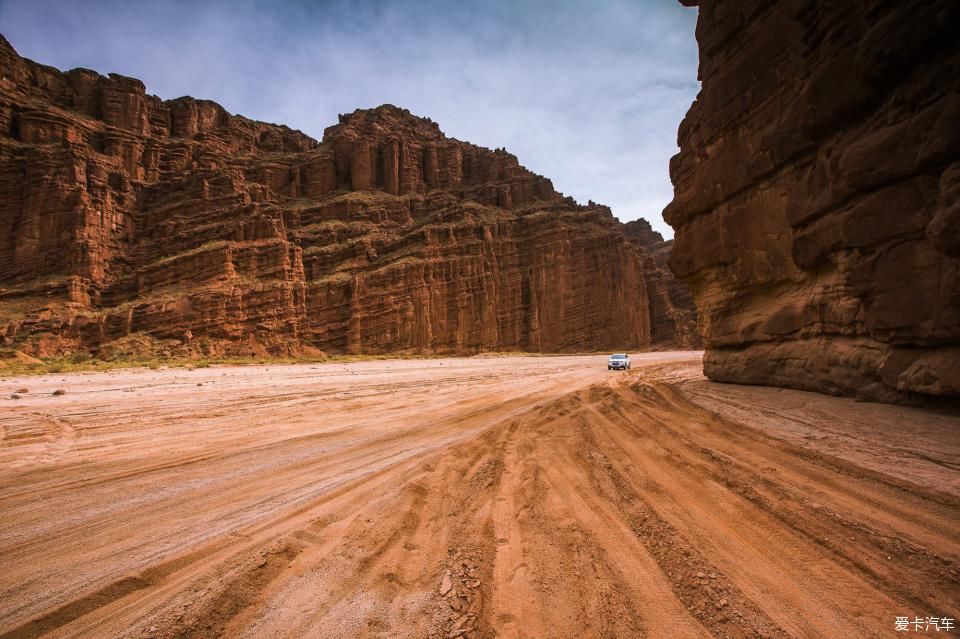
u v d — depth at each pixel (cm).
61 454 781
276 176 7488
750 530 416
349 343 5781
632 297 7675
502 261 7088
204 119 7644
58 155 5403
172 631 284
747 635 272
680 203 1775
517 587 333
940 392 775
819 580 333
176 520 486
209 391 1691
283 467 697
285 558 388
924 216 811
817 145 1113
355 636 282
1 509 520
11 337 4156
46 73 6344
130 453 788
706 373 1673
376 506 510
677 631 278
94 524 477
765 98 1323
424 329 6022
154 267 5181
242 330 4906
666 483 546
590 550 383
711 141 1591
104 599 329
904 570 341
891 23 819
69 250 5044
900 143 833
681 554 371
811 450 660
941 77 774
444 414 1196
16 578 362
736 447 697
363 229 6912
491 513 480
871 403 927
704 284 1720
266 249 5531
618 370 2903
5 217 5112
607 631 279
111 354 4150
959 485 504
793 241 1184
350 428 1013
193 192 6081
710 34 1555
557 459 674
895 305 861
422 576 355
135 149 6206
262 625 294
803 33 1133
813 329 1159
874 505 461
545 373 2762
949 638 265
